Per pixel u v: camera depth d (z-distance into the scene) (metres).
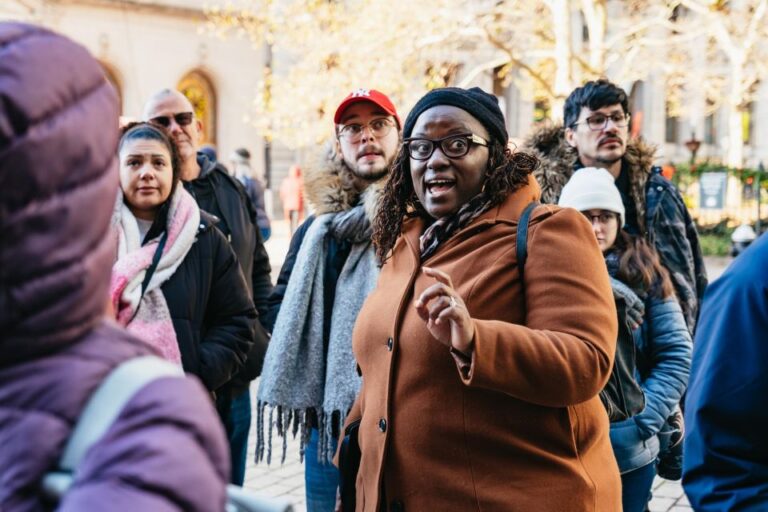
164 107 4.40
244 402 4.22
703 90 26.47
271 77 18.95
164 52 27.86
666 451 3.66
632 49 21.28
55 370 1.02
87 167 1.05
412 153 2.50
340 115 3.66
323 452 3.51
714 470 1.87
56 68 1.04
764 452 1.85
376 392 2.45
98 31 26.36
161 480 0.95
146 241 3.44
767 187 20.28
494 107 2.51
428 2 16.88
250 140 29.91
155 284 3.32
